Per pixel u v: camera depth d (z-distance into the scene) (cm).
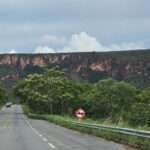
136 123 4744
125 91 11631
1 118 10025
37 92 12625
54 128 5247
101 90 11831
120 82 11981
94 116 11450
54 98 12525
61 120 6281
